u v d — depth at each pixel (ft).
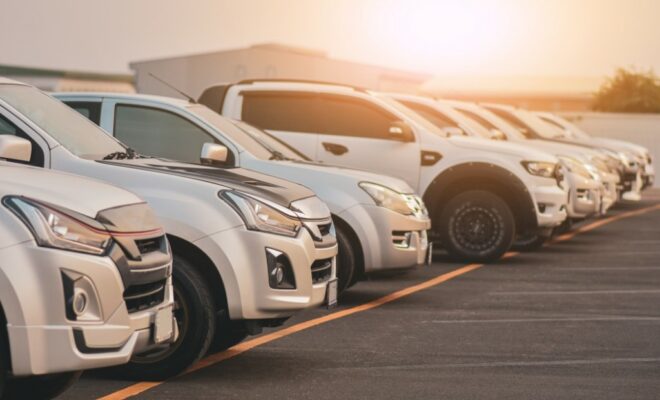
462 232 62.80
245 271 30.86
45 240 22.85
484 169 61.57
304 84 59.72
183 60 157.48
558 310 45.52
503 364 33.99
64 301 22.91
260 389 29.86
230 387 30.01
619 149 105.91
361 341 37.55
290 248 31.60
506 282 54.60
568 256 67.36
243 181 32.65
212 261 30.78
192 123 42.96
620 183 97.30
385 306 45.88
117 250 24.26
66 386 27.58
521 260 64.69
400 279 55.11
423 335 39.01
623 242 76.84
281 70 162.71
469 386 30.73
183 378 31.04
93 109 43.29
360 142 59.57
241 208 31.17
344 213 45.19
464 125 68.95
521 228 63.46
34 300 22.56
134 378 30.60
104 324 23.66
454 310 45.06
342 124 59.67
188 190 31.22
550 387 30.73
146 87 157.48
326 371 32.48
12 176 24.21
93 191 25.21
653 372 33.12
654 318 43.70
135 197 26.53
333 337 38.22
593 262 64.28
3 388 22.95
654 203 122.93
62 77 181.37
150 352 30.45
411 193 47.60
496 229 62.28
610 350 36.65
